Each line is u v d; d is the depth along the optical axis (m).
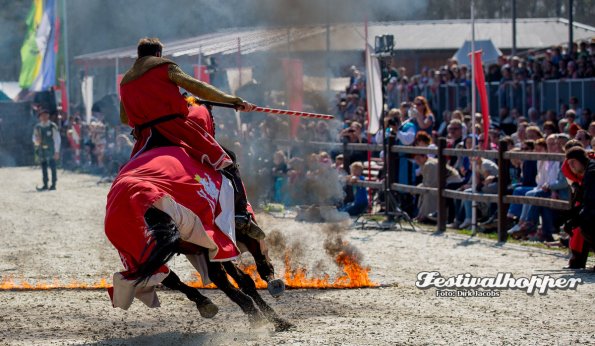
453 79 22.92
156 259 7.50
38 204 22.92
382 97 17.67
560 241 14.18
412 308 9.71
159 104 8.29
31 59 38.06
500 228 14.99
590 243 11.81
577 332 8.47
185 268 12.45
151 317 9.39
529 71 21.34
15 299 10.34
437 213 16.70
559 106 20.28
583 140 15.30
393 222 17.41
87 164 35.41
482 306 9.80
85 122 36.84
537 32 35.75
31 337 8.45
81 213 20.64
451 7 39.75
